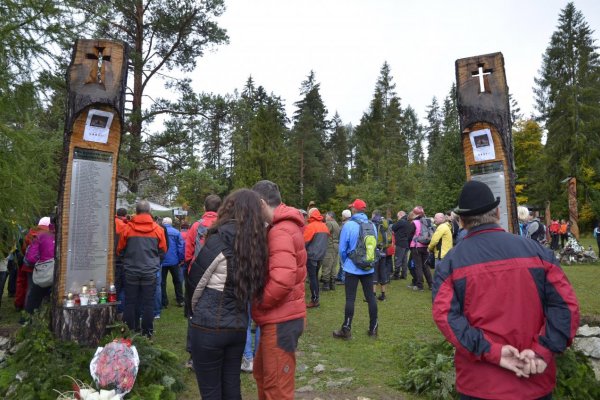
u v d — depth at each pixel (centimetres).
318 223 816
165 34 1498
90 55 439
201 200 1767
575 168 3023
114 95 443
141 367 400
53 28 488
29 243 632
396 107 4734
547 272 220
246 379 465
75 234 434
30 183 496
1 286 714
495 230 232
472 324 221
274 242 289
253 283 277
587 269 1379
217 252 278
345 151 5456
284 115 5172
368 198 3067
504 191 459
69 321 416
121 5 1373
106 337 421
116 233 535
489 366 214
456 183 2370
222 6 1520
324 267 1007
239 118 1588
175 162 1526
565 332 207
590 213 3170
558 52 3278
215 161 3116
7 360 404
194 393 426
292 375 299
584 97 3095
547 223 2611
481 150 472
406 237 1145
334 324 688
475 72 478
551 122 3253
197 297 282
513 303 215
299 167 4241
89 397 326
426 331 641
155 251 555
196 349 280
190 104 1510
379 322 700
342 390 435
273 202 330
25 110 516
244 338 289
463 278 224
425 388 423
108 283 449
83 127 436
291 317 298
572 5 3291
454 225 1007
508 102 467
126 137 1380
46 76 516
